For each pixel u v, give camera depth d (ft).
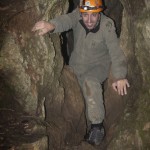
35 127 9.12
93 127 10.62
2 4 9.68
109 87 12.04
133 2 10.05
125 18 11.14
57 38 10.69
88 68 10.73
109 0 14.55
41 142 8.70
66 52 15.58
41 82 9.98
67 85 11.35
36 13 9.69
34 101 9.73
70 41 15.72
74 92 11.52
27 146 8.34
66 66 11.71
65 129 10.68
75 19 10.15
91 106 10.54
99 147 11.05
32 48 9.68
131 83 11.38
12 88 9.45
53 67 10.37
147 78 10.02
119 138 10.12
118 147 10.02
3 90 9.33
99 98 10.57
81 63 10.70
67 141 10.84
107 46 9.97
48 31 9.59
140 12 9.70
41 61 9.92
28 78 9.60
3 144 8.23
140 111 10.07
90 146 10.96
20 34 9.47
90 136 10.68
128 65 11.32
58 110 10.91
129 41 11.03
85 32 10.15
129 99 11.33
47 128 9.61
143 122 9.72
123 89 9.76
